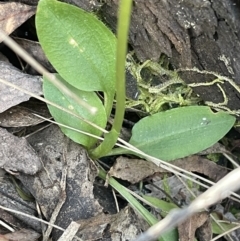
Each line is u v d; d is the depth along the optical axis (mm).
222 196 78
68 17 113
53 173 122
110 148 122
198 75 124
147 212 124
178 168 128
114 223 121
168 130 129
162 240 122
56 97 120
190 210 72
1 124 122
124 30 85
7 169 118
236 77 121
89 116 121
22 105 125
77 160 124
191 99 133
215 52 118
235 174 72
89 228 118
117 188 128
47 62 127
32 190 120
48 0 110
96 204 120
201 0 110
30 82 122
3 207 116
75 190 121
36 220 120
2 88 119
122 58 91
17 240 115
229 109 129
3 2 120
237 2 110
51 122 127
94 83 118
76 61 116
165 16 114
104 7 119
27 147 120
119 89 100
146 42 121
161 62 126
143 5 113
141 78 128
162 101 133
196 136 129
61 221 118
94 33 115
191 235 123
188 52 119
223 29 113
